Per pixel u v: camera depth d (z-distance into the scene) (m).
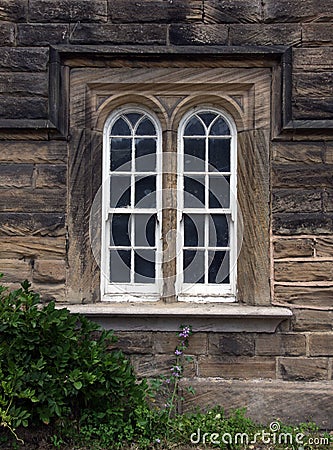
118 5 4.90
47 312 4.36
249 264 4.91
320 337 4.83
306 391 4.74
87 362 4.31
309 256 4.84
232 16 4.88
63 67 4.90
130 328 4.86
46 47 4.90
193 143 5.05
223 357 4.86
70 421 4.43
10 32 4.91
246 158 4.94
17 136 4.89
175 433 4.47
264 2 4.88
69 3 4.91
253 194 4.90
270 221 4.88
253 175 4.90
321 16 4.86
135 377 4.64
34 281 4.89
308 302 4.84
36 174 4.91
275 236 4.86
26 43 4.91
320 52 4.85
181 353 4.85
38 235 4.90
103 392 4.34
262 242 4.88
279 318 4.77
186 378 4.85
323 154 4.85
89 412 4.44
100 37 4.89
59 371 4.25
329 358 4.84
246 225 4.93
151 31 4.88
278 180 4.86
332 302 4.84
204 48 4.82
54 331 4.32
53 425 4.39
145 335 4.88
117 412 4.41
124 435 4.39
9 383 4.09
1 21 4.92
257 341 4.85
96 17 4.90
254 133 4.89
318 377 4.82
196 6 4.88
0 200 4.91
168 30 4.88
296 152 4.86
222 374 4.85
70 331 4.34
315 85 4.84
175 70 4.91
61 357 4.27
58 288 4.89
